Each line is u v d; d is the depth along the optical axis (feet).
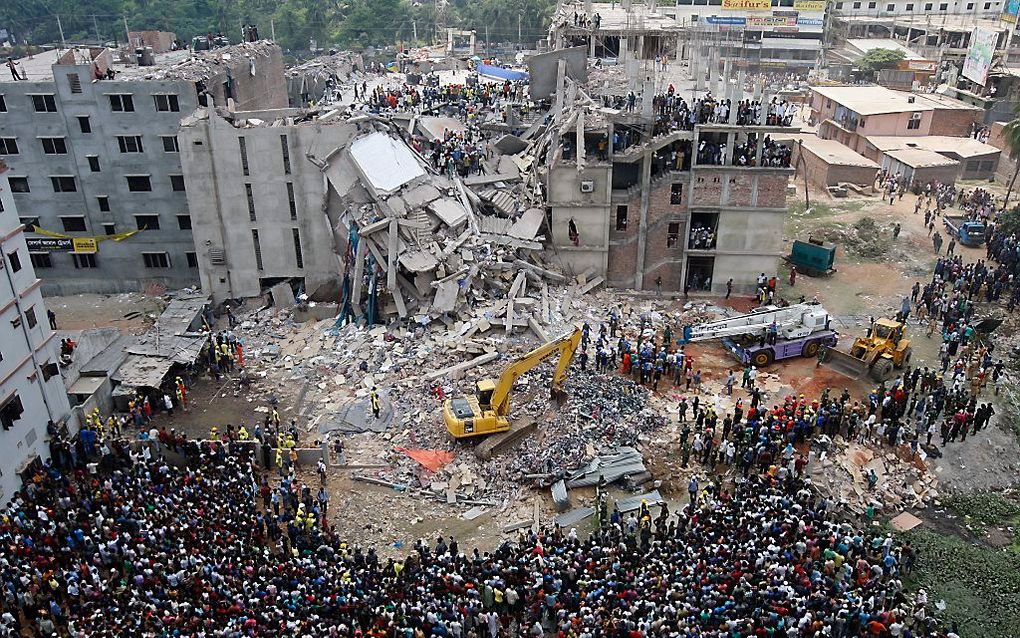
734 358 169.78
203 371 168.55
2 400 123.54
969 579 117.29
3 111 189.98
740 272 194.18
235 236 190.29
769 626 98.02
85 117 191.42
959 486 137.18
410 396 153.28
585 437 140.97
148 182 198.90
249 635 94.07
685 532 117.91
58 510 119.55
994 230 224.74
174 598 100.37
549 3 460.96
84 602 101.45
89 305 204.64
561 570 107.45
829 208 263.49
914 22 459.32
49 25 404.98
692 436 144.87
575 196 186.60
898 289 205.57
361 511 129.29
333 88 271.08
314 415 153.38
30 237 203.00
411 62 313.32
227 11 437.58
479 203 193.06
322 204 187.52
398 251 174.60
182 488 122.01
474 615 101.76
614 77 222.69
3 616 97.25
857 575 110.01
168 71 198.49
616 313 183.93
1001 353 173.58
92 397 148.87
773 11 449.89
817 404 147.95
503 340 166.61
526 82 250.57
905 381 150.20
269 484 134.31
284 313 191.21
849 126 315.37
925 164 272.31
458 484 133.39
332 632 94.73
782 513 116.78
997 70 332.39
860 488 133.80
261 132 180.86
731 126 177.06
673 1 456.45
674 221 188.75
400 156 184.96
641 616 98.89
